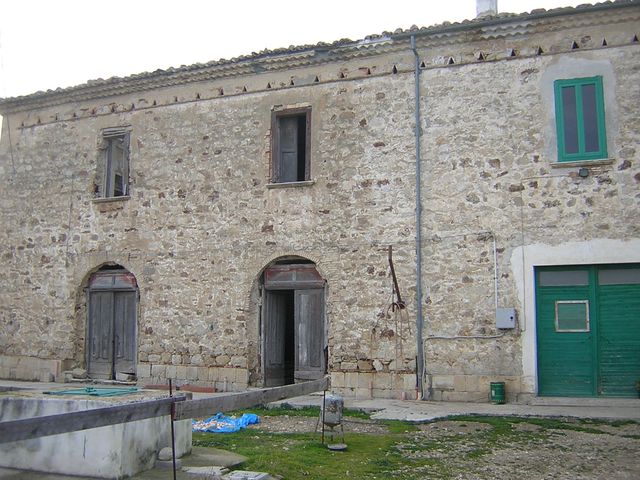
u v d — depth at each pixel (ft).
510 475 20.90
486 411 33.17
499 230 38.01
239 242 44.06
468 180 38.96
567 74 37.73
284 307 45.52
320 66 43.32
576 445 25.49
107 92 49.03
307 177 42.98
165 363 45.14
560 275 37.24
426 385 38.24
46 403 21.63
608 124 36.70
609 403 34.60
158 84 47.42
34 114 52.13
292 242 42.68
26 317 50.11
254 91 44.91
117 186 51.06
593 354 36.14
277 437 26.76
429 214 39.55
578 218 36.65
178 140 46.68
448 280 38.68
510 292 37.37
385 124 41.22
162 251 46.16
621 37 36.99
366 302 40.40
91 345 48.60
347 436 27.02
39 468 21.06
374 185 41.06
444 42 40.09
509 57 38.91
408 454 23.71
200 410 17.97
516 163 38.14
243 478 19.69
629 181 36.01
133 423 20.49
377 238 40.60
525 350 36.70
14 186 52.01
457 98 39.73
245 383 42.78
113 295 48.37
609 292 36.35
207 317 44.37
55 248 49.80
